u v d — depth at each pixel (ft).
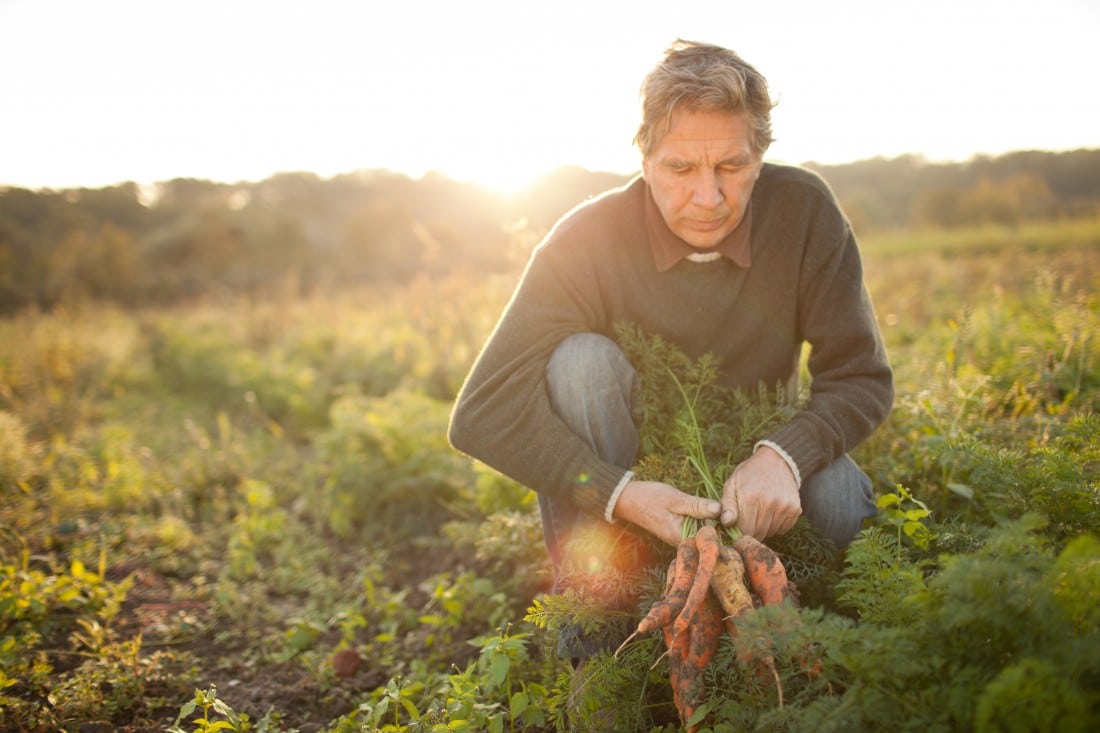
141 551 11.73
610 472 6.40
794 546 6.53
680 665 5.54
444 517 12.44
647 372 7.30
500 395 6.75
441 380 20.97
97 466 16.02
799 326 7.44
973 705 4.09
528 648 8.00
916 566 5.37
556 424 6.65
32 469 14.40
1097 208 67.21
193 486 15.03
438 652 8.41
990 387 10.35
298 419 20.43
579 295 7.22
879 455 8.76
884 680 4.43
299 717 7.66
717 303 7.22
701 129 6.22
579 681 5.98
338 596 10.47
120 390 25.12
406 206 104.63
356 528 12.91
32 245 90.58
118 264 70.59
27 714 7.02
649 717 6.20
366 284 58.34
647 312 7.35
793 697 5.16
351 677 8.29
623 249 7.29
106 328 38.88
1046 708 3.77
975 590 4.34
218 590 10.10
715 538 5.70
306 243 108.68
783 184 7.23
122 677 7.67
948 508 7.88
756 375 7.55
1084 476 6.34
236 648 9.14
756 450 6.54
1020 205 88.07
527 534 9.06
